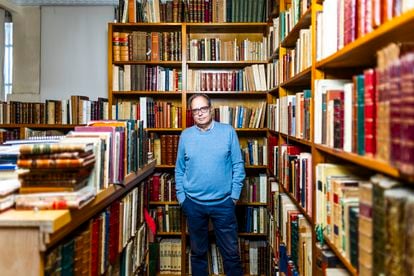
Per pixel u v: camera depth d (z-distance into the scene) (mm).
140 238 2680
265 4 3586
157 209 3660
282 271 2584
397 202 866
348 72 1674
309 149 2352
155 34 3611
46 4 4109
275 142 3135
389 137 876
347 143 1228
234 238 2953
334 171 1542
